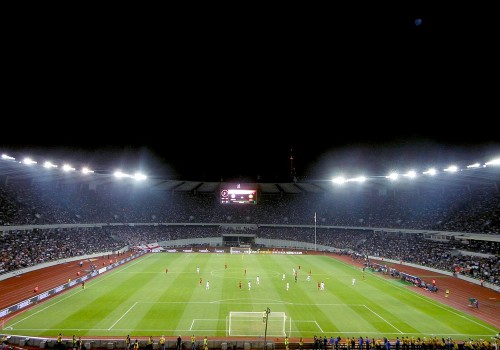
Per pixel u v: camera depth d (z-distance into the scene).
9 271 54.19
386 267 63.59
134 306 39.56
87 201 96.38
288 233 109.00
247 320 35.22
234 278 56.44
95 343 28.92
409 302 43.28
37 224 71.62
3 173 71.69
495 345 28.73
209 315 36.88
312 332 32.81
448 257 66.88
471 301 41.88
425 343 29.30
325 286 51.34
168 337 30.78
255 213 116.06
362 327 34.22
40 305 39.59
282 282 53.66
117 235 93.69
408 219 88.62
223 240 110.81
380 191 109.12
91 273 56.06
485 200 76.56
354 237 97.44
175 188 117.62
